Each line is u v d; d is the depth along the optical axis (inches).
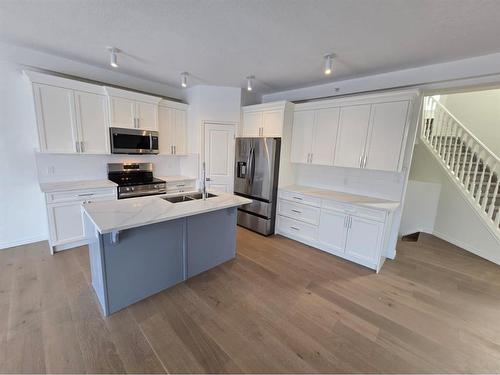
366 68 117.8
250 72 132.7
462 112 176.9
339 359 64.7
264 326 75.8
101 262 74.4
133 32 90.9
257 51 104.1
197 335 71.1
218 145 171.6
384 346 69.5
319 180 156.9
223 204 99.7
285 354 65.7
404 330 76.0
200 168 171.8
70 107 119.9
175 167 184.9
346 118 127.8
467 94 173.6
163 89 165.9
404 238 167.0
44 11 77.7
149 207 90.4
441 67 106.9
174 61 119.6
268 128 155.3
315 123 141.2
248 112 166.2
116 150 136.5
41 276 97.2
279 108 147.6
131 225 70.8
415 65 111.4
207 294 91.4
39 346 64.6
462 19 72.8
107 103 131.9
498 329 77.6
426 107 176.6
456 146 157.4
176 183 162.9
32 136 120.6
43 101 111.9
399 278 107.9
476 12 68.9
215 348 66.8
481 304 90.6
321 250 135.3
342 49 98.0
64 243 118.2
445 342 71.6
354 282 103.3
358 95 130.0
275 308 84.6
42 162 125.2
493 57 95.0
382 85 125.1
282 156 151.6
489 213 132.0
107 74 137.1
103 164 147.2
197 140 170.1
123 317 77.3
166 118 163.3
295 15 75.3
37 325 71.8
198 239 103.3
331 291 96.1
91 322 74.2
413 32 82.0
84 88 122.7
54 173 129.9
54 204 112.8
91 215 78.2
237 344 68.5
